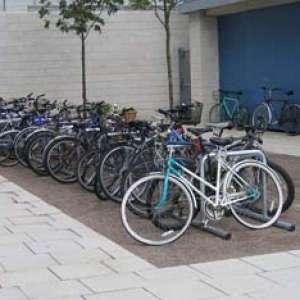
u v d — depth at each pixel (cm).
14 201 818
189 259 553
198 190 636
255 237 625
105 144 839
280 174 696
